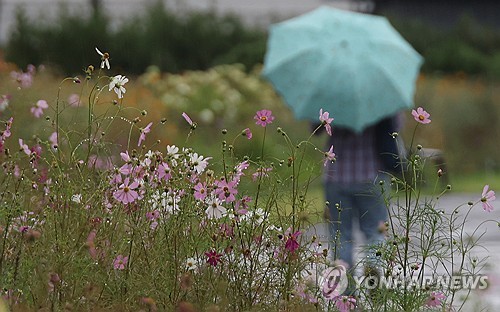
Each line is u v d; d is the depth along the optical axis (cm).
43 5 4675
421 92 3625
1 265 930
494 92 3703
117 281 941
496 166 3541
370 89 1357
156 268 948
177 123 3180
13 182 1038
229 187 962
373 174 1265
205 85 3416
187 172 988
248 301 942
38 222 969
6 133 1073
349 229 1241
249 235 962
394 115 1326
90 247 900
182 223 967
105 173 993
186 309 874
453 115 3556
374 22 1461
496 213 2519
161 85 3406
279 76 1407
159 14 4741
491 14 6284
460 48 5088
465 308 1002
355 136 1284
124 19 4756
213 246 970
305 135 3119
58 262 920
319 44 1413
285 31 1452
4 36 4662
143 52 4656
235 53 4706
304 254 970
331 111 1345
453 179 3353
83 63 4575
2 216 966
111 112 2575
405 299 970
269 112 1022
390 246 992
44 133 1513
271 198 970
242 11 4953
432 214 996
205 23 4788
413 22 5262
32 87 1919
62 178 972
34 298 923
